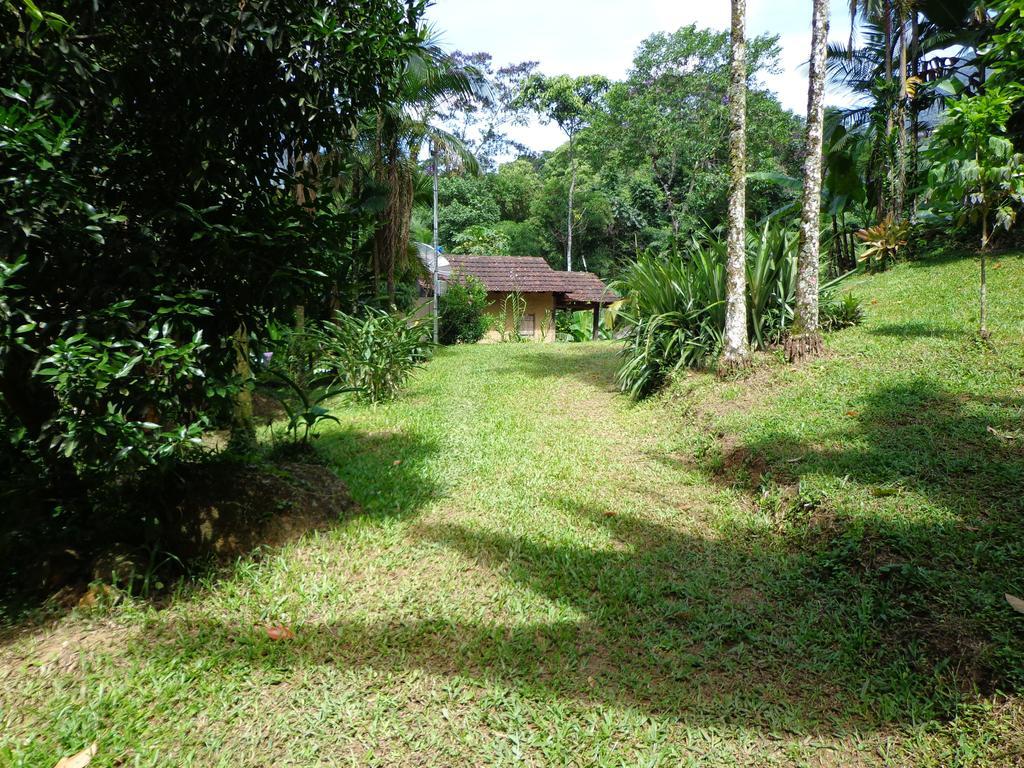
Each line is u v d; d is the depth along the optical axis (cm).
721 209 2944
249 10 328
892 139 1413
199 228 335
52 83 294
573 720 260
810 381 667
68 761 239
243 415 539
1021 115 1120
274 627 325
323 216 386
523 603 346
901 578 325
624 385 862
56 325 302
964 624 288
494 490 523
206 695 279
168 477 391
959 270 1168
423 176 1681
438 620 331
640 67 2931
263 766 241
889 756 237
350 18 374
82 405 290
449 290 1978
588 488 524
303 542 408
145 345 312
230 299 352
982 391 558
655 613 336
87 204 282
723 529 432
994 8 646
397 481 545
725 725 257
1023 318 770
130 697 275
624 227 3756
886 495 410
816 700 268
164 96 335
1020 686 249
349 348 924
